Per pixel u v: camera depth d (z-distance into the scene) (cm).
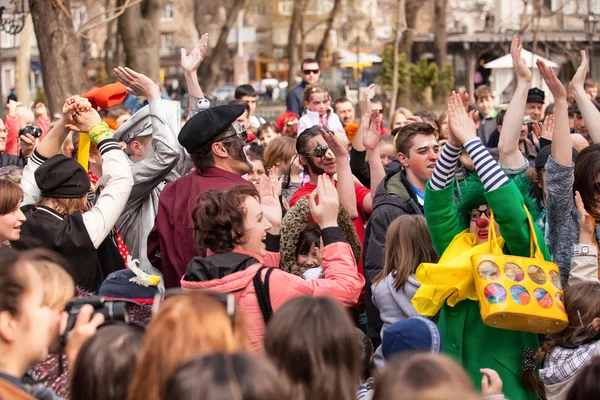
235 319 322
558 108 515
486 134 1152
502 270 428
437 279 445
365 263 583
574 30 3294
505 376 454
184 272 498
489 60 4128
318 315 330
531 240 443
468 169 599
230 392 244
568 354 452
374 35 4884
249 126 1247
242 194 441
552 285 431
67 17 1648
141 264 568
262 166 790
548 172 515
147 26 2603
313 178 673
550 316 421
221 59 3809
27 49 3031
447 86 3406
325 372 324
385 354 405
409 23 3431
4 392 312
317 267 570
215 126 507
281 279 423
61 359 356
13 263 327
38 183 515
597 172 495
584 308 452
